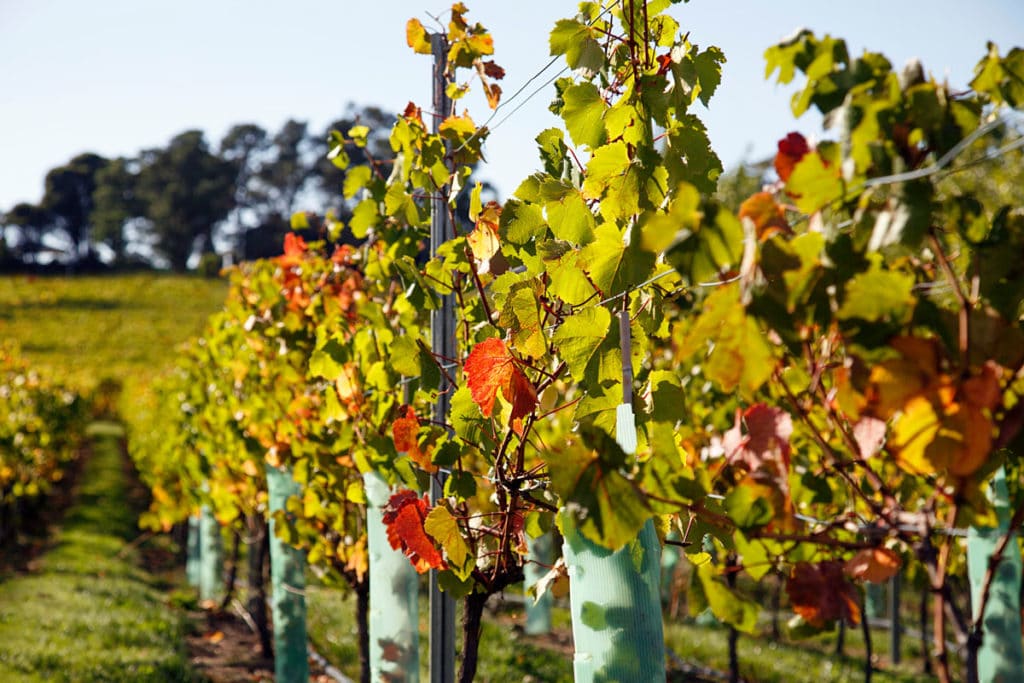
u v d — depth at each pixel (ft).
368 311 14.23
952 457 4.71
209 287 230.68
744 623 5.72
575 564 7.54
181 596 36.78
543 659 26.99
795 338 4.97
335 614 32.53
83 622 27.35
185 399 33.94
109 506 61.36
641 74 8.71
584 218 8.97
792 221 5.89
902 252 5.25
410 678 14.25
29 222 304.71
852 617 5.33
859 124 4.87
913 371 4.74
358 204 15.15
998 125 4.38
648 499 5.63
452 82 13.28
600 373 8.46
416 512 10.03
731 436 5.78
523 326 9.41
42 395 59.72
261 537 29.32
